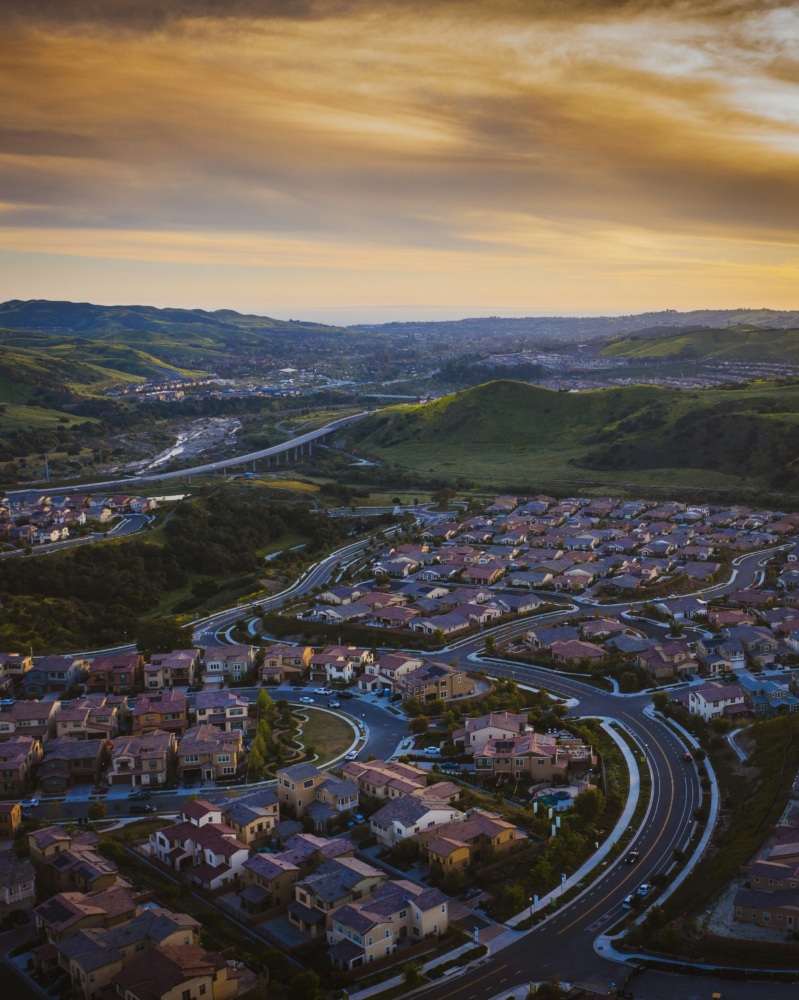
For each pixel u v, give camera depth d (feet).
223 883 426.10
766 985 345.92
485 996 349.20
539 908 407.85
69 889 418.92
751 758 531.91
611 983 352.69
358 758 564.30
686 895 408.05
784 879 387.96
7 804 485.97
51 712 612.70
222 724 620.49
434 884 426.10
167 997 329.31
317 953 379.14
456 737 578.66
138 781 542.98
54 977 360.48
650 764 547.49
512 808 494.59
